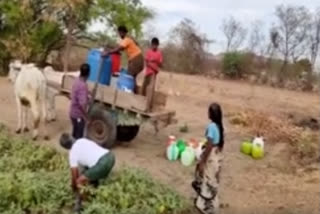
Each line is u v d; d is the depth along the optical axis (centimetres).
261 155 1366
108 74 1297
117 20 2438
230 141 1489
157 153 1323
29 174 990
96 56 1291
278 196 1116
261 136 1516
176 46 3075
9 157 1126
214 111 931
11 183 944
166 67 3058
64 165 1089
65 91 1343
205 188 948
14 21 2388
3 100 1833
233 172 1250
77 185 917
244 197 1099
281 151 1442
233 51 3061
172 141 1283
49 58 2603
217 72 3011
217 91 2464
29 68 1339
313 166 1340
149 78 1285
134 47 1298
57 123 1515
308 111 2145
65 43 2517
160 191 998
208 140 930
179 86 2506
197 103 2111
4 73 2422
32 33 2419
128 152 1312
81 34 2517
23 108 1391
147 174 1062
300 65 2933
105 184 966
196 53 3059
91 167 919
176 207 964
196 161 1266
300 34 3347
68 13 2398
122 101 1253
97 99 1275
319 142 1566
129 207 937
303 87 2805
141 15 2505
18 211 898
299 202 1087
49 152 1155
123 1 2462
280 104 2269
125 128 1359
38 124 1354
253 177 1227
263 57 3036
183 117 1791
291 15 3145
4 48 2420
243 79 2947
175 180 1144
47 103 1498
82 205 920
